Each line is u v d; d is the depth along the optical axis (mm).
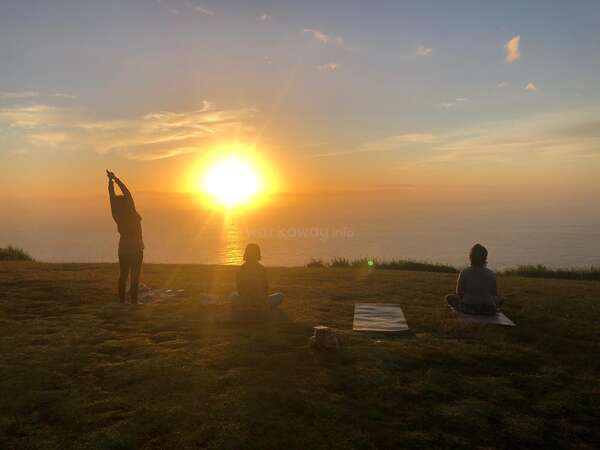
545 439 4910
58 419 5105
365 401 5602
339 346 7453
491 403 5688
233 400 5504
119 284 10617
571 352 7641
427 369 6746
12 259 20922
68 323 8797
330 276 15453
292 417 5148
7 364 6594
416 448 4637
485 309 9547
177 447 4543
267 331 8359
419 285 13453
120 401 5484
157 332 8391
